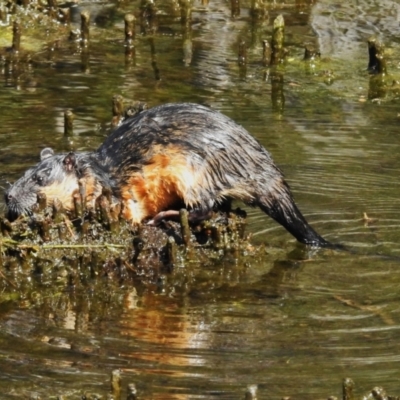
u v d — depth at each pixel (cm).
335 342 1172
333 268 1401
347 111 2050
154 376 1087
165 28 2589
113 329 1208
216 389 1059
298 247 1469
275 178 1462
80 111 2012
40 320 1235
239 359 1128
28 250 1370
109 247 1387
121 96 1941
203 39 2508
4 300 1298
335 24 2641
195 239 1438
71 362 1119
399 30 2602
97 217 1405
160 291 1326
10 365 1111
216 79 2223
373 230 1521
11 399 1041
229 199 1466
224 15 2712
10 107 2031
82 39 2450
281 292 1320
